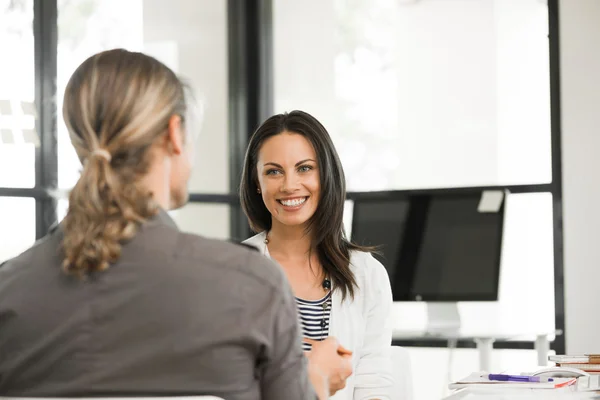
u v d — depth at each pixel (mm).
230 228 6336
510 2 5633
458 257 5016
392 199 5211
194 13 6203
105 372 1332
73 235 1351
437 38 5828
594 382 2650
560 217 5484
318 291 2908
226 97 6375
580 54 5465
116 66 1426
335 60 6164
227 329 1352
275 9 6383
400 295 5121
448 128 5793
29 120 5039
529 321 5473
